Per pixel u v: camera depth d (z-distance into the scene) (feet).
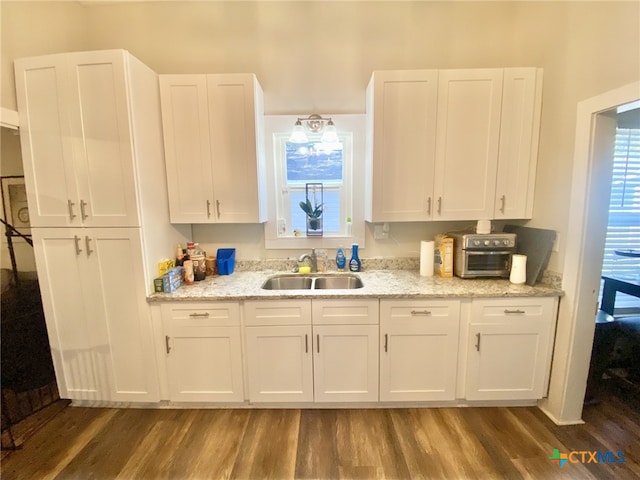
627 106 4.88
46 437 5.83
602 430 5.85
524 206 6.76
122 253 5.98
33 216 5.97
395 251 7.98
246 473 5.04
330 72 7.48
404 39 7.36
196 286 6.72
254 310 6.14
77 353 6.36
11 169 6.88
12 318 6.57
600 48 5.12
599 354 6.93
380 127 6.50
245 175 6.74
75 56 5.53
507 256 6.79
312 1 7.29
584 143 5.43
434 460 5.23
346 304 6.11
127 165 5.72
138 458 5.35
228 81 6.47
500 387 6.34
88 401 6.68
